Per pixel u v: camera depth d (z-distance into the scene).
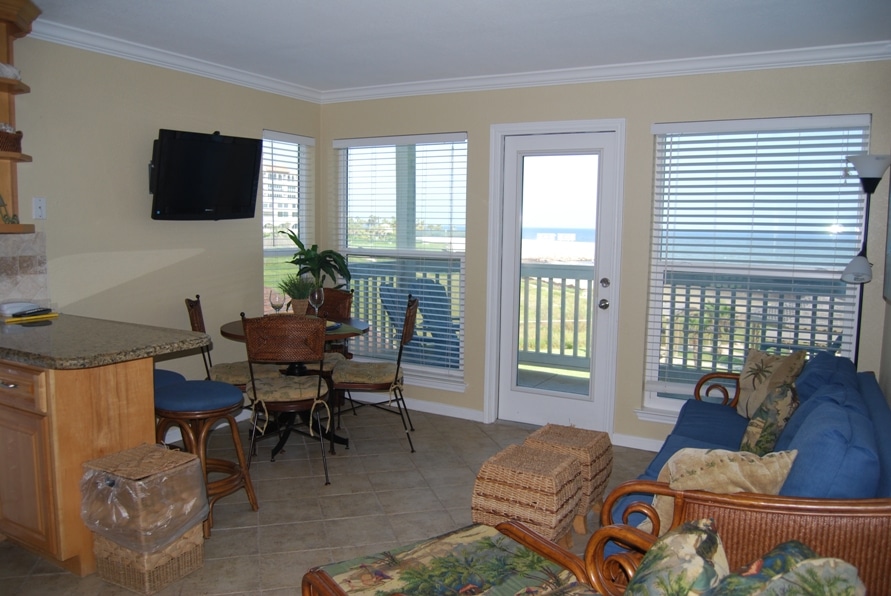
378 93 4.50
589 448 2.74
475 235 4.29
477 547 1.89
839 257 3.39
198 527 2.48
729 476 1.74
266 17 2.98
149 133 3.62
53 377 2.24
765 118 3.45
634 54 3.49
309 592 1.71
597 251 3.97
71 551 2.35
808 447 1.71
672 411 3.83
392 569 1.76
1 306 2.85
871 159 2.87
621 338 3.91
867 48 3.18
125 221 3.54
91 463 2.33
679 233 3.74
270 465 3.58
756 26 2.95
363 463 3.63
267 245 4.50
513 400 4.37
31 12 2.86
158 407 2.66
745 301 3.62
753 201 3.55
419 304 4.61
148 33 3.26
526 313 4.28
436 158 4.44
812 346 3.49
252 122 4.24
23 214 3.08
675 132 3.65
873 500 1.54
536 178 4.14
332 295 4.32
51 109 3.16
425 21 3.00
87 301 3.39
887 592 1.53
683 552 1.22
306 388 3.34
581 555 2.61
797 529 1.59
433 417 4.49
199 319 3.51
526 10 2.82
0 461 2.45
